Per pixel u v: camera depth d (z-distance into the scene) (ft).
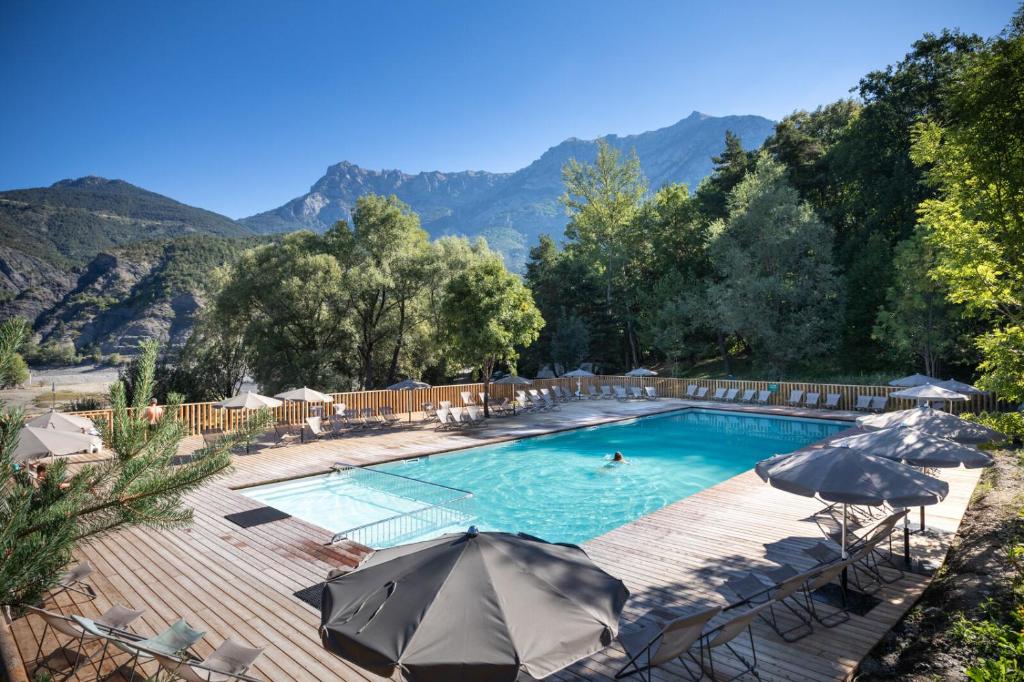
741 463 52.08
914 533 27.45
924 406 30.53
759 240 101.14
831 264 99.40
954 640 17.26
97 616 20.52
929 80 101.09
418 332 110.32
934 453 23.15
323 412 66.13
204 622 20.08
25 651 17.72
